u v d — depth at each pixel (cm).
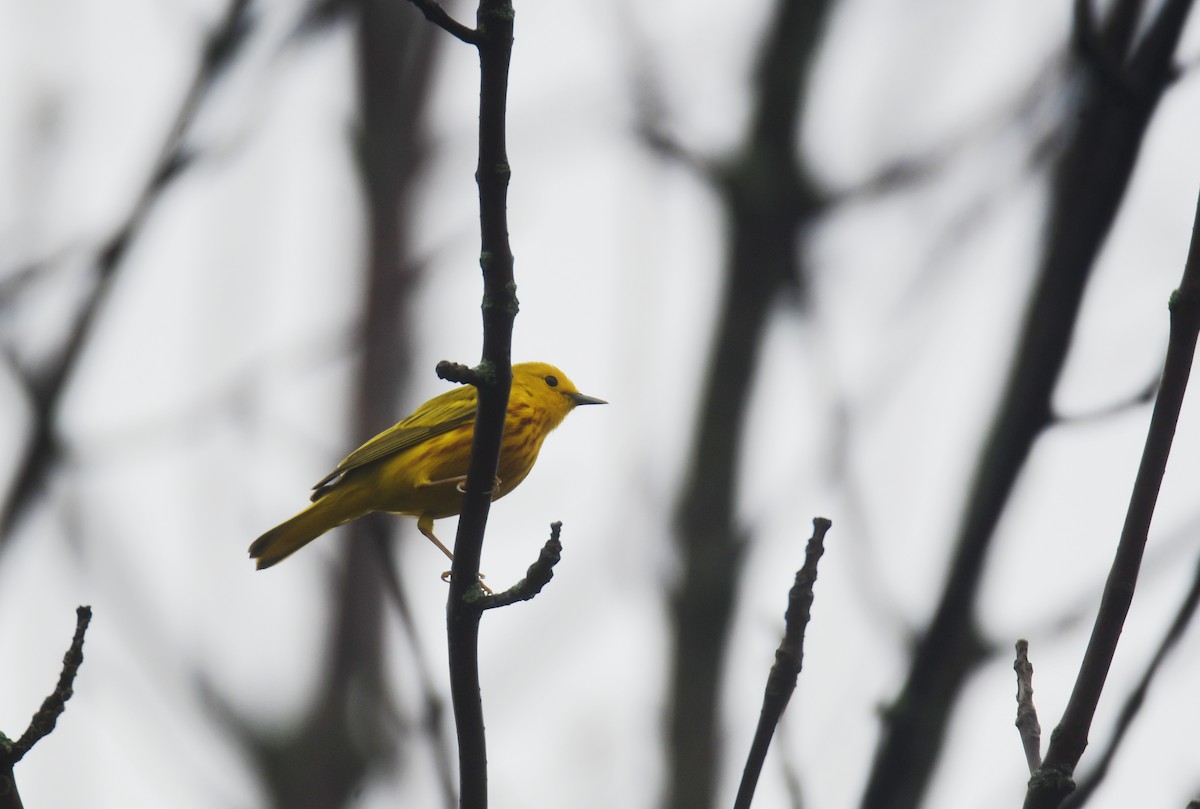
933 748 1010
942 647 900
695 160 1484
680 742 1471
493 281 747
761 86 1553
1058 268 930
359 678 1742
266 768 1595
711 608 1515
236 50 1044
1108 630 696
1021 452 878
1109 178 835
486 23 706
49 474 1041
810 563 710
